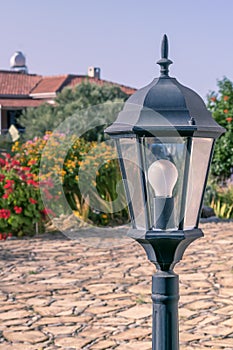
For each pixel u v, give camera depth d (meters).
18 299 6.34
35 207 10.46
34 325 5.45
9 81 44.09
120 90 32.41
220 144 15.97
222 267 7.75
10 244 9.77
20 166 10.66
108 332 5.23
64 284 6.98
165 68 2.35
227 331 5.19
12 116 41.16
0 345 4.93
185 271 7.54
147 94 2.25
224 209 12.97
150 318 5.63
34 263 8.23
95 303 6.15
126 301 6.20
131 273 7.52
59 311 5.88
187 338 5.02
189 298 6.24
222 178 15.97
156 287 2.46
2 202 10.27
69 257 8.63
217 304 6.01
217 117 16.20
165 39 2.37
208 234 10.46
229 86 16.53
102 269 7.79
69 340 5.03
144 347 4.84
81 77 43.91
